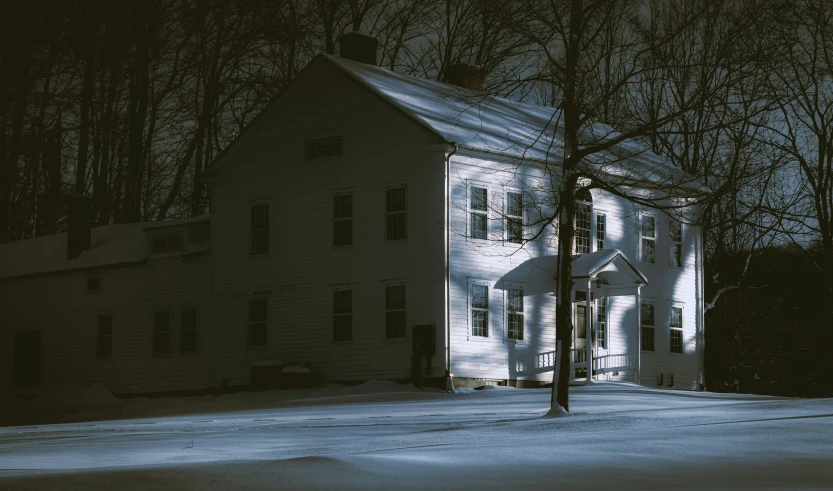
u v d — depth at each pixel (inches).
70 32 2032.5
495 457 383.9
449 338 1310.3
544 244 1440.7
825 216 1774.1
